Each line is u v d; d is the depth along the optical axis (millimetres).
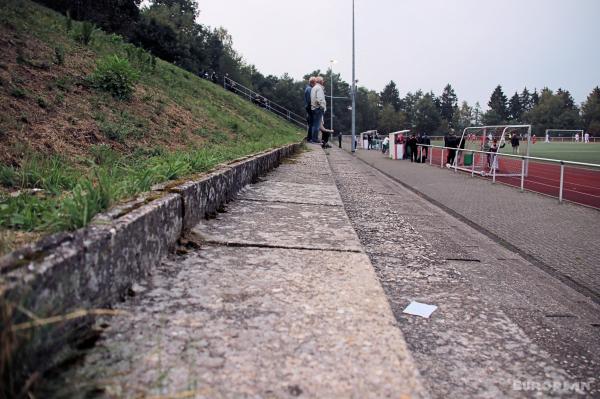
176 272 2967
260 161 8383
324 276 3100
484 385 2377
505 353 2803
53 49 11586
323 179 8836
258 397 1714
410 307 3471
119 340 2031
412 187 13555
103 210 2748
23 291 1616
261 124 26859
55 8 27766
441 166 22297
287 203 5785
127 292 2537
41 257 1858
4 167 4844
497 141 18031
